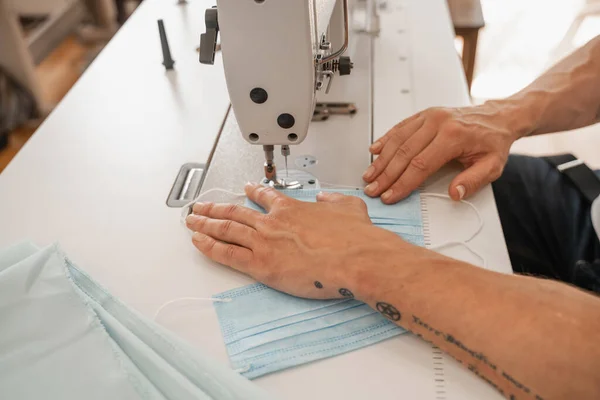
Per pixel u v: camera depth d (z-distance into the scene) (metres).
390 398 0.48
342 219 0.62
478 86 2.25
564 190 0.93
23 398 0.45
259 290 0.60
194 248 0.65
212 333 0.55
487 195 0.73
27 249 0.60
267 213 0.66
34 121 2.08
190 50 1.13
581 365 0.43
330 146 0.83
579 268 0.78
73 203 0.73
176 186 0.76
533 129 0.79
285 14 0.57
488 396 0.48
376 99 0.95
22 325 0.50
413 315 0.51
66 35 2.56
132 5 2.72
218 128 0.89
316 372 0.51
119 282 0.61
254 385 0.48
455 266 0.53
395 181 0.72
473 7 1.56
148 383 0.46
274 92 0.63
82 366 0.47
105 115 0.93
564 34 2.55
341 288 0.55
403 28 1.18
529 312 0.47
